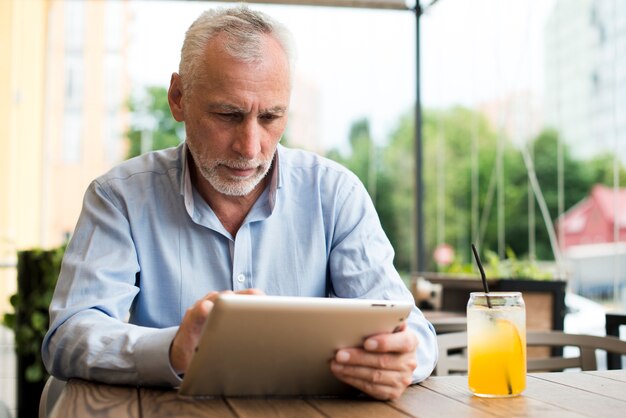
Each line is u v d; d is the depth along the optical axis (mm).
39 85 6762
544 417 959
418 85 4160
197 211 1429
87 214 1412
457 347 1565
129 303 1353
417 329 1267
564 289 3205
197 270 1431
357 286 1454
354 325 1009
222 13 1303
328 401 1058
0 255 5805
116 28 10352
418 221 4168
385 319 1020
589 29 14625
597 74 14500
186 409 991
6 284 5875
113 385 1146
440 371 1535
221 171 1326
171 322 1423
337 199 1514
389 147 13133
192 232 1438
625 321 2154
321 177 1529
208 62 1282
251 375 1032
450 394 1117
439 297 3441
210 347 976
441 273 4082
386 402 1055
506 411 998
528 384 1202
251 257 1452
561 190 3805
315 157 1564
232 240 1446
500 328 1084
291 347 1003
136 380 1126
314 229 1497
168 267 1419
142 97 10648
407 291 1474
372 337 1034
